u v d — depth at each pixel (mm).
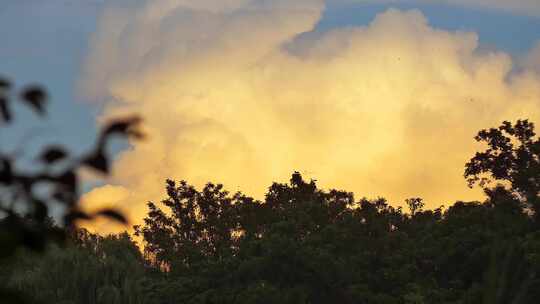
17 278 57344
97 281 65625
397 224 92125
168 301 71000
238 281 73125
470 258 67875
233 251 82125
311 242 77188
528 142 77375
